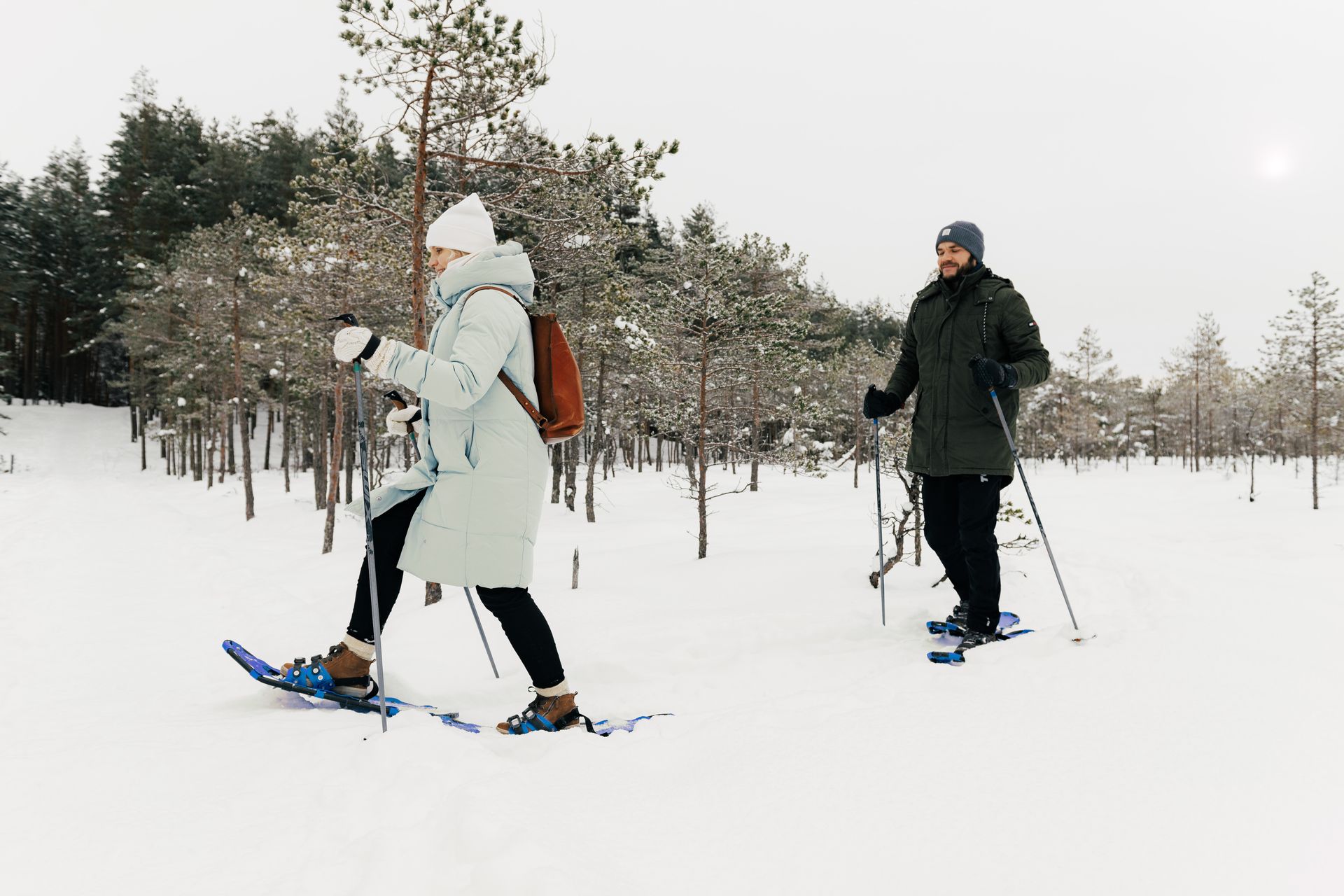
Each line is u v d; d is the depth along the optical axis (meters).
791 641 3.79
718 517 15.50
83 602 6.49
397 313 13.05
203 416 30.62
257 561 11.76
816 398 24.66
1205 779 1.64
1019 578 4.92
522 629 2.39
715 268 9.97
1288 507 19.44
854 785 1.74
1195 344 44.19
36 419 48.59
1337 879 1.27
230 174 39.16
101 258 43.72
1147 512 18.33
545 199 8.34
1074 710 2.10
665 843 1.53
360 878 1.39
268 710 2.60
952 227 3.60
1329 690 2.10
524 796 1.70
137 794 1.76
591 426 20.36
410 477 2.53
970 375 3.47
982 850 1.44
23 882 1.39
